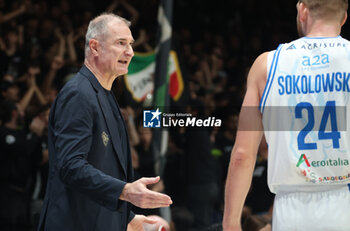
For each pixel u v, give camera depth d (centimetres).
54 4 1678
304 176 380
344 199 377
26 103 1266
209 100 1432
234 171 397
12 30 1455
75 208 428
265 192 925
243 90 1535
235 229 401
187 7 1991
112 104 472
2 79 1345
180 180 1114
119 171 452
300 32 420
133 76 1002
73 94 429
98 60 457
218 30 1970
